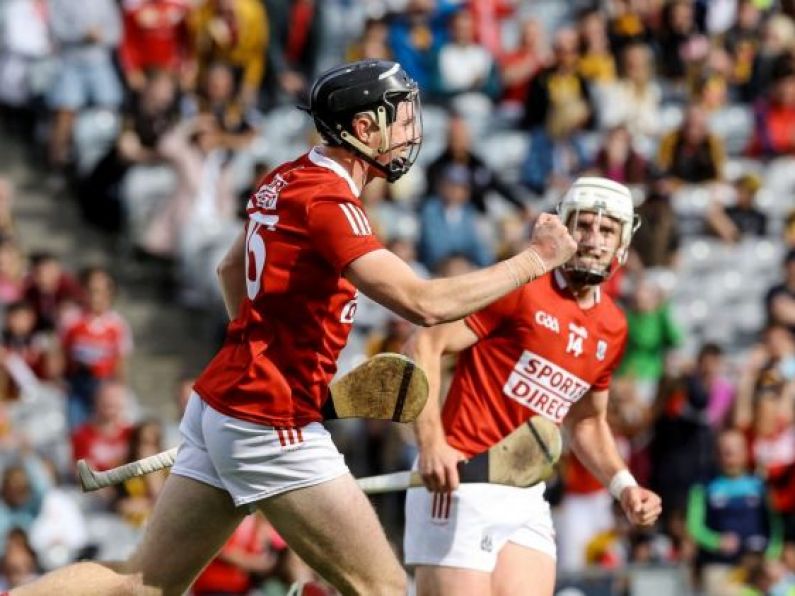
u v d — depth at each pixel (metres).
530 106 47.41
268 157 45.84
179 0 47.56
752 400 38.03
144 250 44.00
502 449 20.31
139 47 47.09
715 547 36.81
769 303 42.81
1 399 38.00
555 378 20.33
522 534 20.53
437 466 19.50
